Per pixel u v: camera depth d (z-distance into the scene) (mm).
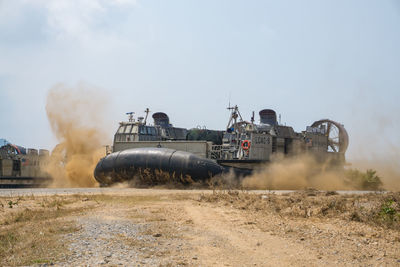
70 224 13672
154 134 53406
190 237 11648
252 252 9906
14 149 60062
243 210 18938
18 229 13031
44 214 16828
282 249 10359
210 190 34469
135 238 11250
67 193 29672
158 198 24984
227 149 47625
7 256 9000
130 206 20297
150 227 13320
